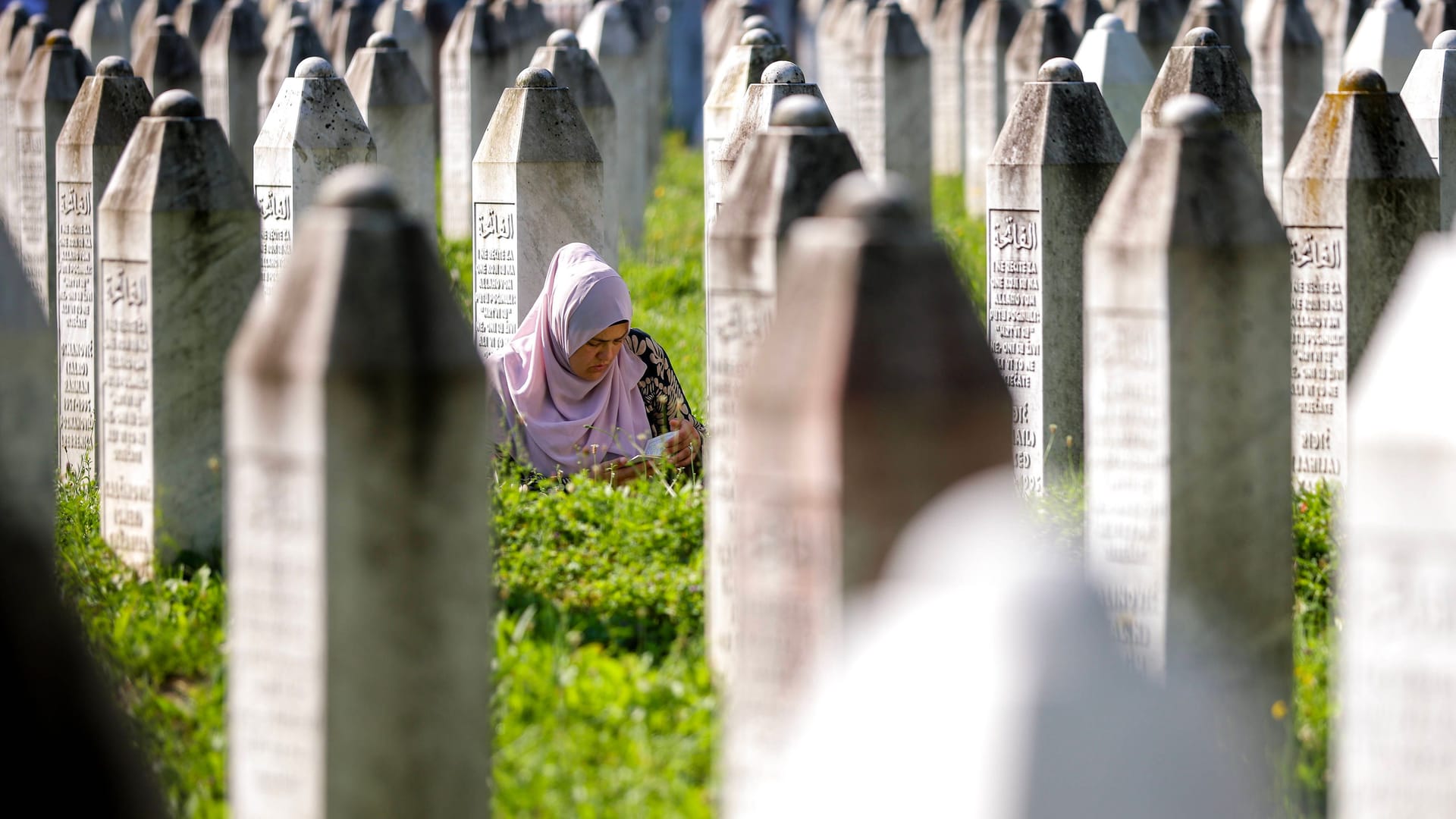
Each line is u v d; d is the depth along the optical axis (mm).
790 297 11375
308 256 12375
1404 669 11336
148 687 16234
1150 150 15336
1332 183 22609
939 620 7609
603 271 22766
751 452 11445
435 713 12680
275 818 12617
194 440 20672
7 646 10977
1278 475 15469
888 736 7484
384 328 12258
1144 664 14312
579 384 22750
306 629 12305
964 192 54875
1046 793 7223
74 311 26062
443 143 50188
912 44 48500
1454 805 11195
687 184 58375
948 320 11078
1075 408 24312
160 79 48156
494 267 30094
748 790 11781
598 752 14812
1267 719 15406
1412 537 11195
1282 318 15344
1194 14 45875
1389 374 11328
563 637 17250
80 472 24953
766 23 40500
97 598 18797
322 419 12070
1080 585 7594
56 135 33562
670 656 17031
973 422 11047
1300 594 19000
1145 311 15102
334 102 28594
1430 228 22859
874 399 10906
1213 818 7488
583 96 39438
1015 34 52469
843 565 10992
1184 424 15102
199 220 20469
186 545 20719
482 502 12750
